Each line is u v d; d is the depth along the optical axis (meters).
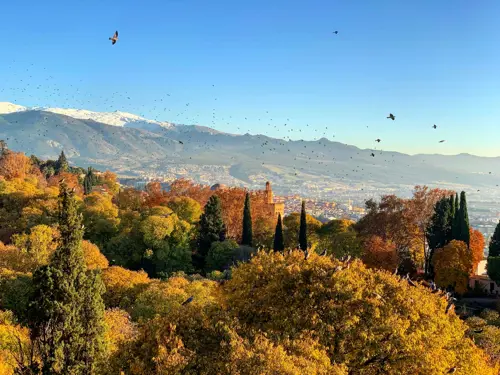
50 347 23.25
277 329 28.80
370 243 83.31
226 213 108.62
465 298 81.38
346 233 92.31
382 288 31.83
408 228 90.25
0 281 46.50
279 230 89.62
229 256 86.88
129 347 26.19
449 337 31.03
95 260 65.38
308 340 25.88
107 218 92.00
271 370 21.06
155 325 27.11
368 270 34.19
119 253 86.06
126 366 24.98
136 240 88.12
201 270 89.25
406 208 91.00
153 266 86.50
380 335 28.69
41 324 25.89
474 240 94.00
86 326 28.42
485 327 53.72
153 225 85.88
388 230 91.06
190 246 95.38
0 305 44.66
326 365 24.34
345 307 29.31
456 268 78.12
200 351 24.97
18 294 45.75
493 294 83.69
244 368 21.42
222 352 23.75
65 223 29.75
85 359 25.78
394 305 30.44
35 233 64.19
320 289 30.11
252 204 114.19
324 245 93.88
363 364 28.66
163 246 85.62
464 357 31.28
